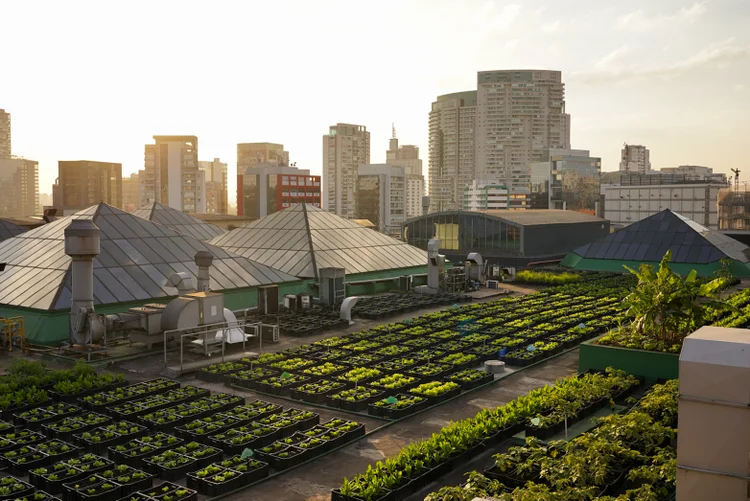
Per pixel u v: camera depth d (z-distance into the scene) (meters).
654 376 33.69
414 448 23.22
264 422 27.86
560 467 20.44
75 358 39.94
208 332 40.84
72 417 29.38
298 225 73.75
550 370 38.19
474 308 59.00
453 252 105.69
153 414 29.05
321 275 58.97
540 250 102.31
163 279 52.12
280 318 53.19
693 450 13.53
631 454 21.56
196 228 87.38
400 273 73.44
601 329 49.31
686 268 83.56
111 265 50.47
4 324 43.78
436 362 38.50
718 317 47.47
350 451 25.66
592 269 91.19
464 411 30.59
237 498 21.59
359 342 44.19
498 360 38.78
